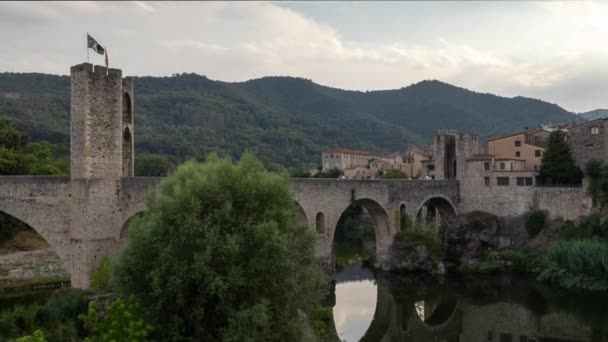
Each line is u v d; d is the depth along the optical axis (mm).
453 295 63750
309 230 37531
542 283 66812
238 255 31719
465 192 85812
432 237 76812
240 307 30953
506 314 56375
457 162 86938
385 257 77125
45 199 49156
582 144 83250
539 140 97312
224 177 34469
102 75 48719
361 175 151750
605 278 61844
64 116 157500
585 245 64125
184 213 32031
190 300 31734
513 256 74688
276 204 35094
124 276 32906
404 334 51188
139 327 28891
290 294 33281
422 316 56625
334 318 55375
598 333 49406
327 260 63219
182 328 31734
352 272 76750
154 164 136875
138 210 50188
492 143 97250
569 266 64625
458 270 75562
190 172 35812
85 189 47625
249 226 32344
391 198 74312
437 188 82500
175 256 31422
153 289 31781
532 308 57969
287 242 33906
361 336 50125
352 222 117250
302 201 60375
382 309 58812
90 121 47812
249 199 33750
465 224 82188
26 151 81188
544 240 75625
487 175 83812
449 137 92562
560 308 57250
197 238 31547
